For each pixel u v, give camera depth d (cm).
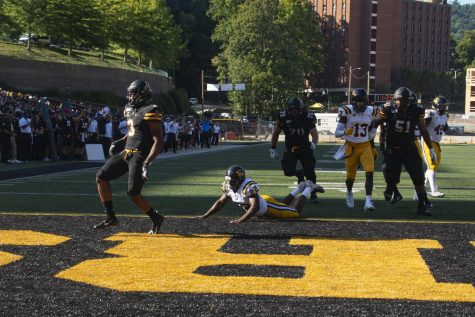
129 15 6819
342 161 2533
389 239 786
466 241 773
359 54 11469
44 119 2411
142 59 8388
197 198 1234
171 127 3183
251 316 489
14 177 1702
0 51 5469
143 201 802
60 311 501
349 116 1064
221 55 8556
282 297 538
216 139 4384
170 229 853
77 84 5731
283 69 7894
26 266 645
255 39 7850
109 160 818
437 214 1037
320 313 495
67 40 6288
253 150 3597
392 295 543
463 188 1466
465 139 6088
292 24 8919
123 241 771
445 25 14312
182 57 10619
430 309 505
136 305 516
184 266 646
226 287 568
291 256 691
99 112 2734
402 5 13412
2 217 955
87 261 666
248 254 700
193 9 11731
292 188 1462
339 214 1027
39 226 874
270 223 905
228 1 9175
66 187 1447
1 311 502
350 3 11281
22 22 5759
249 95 7844
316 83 11675
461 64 16125
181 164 2327
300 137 1154
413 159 1033
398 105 1030
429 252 710
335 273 617
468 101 10388
